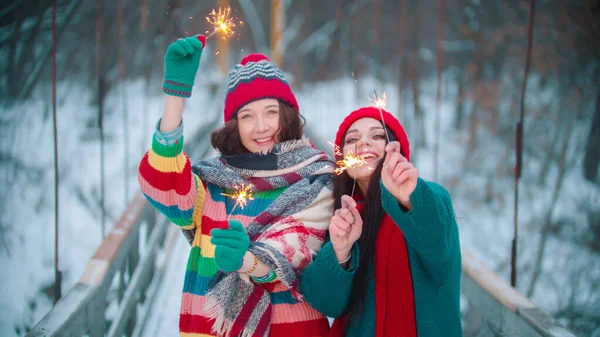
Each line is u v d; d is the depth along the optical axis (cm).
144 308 412
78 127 1384
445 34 1548
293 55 1972
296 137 219
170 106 179
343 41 1620
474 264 289
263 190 206
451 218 176
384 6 1558
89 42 1465
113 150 1338
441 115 1395
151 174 185
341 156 204
